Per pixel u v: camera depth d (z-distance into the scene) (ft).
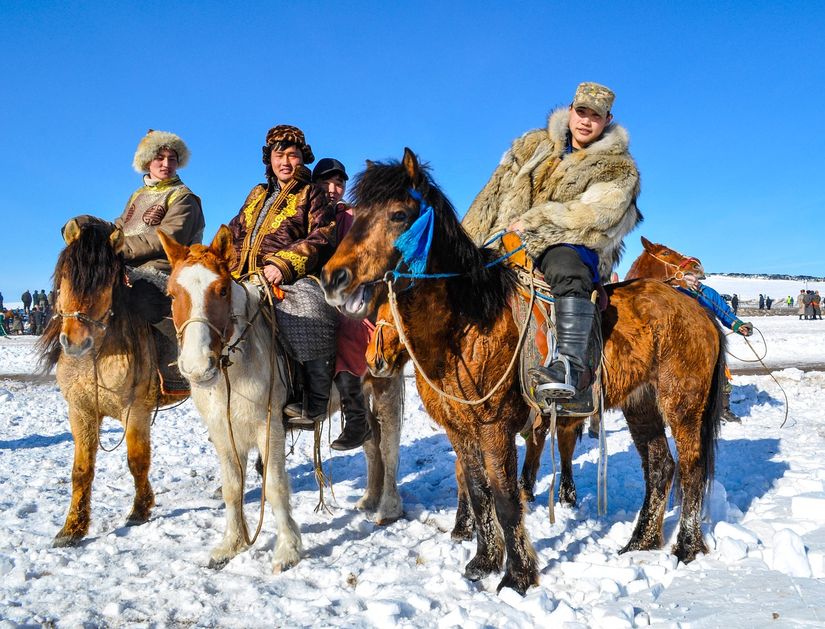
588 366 12.73
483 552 13.39
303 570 13.33
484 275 12.32
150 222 18.93
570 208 13.21
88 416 15.78
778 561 12.19
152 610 11.69
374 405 17.02
